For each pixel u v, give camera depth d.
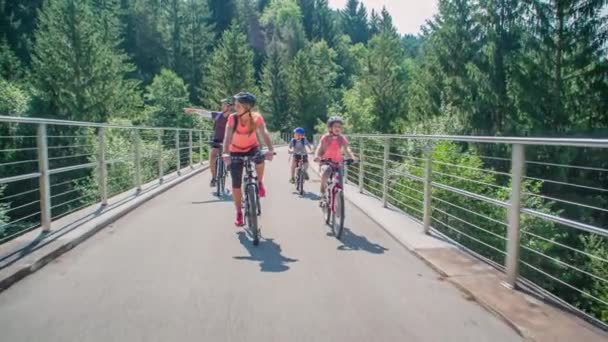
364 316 3.59
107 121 44.03
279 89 84.69
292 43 99.88
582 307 10.70
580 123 24.09
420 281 4.43
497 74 29.16
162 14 82.12
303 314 3.60
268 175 15.02
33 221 20.14
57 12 43.31
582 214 16.95
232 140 6.19
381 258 5.18
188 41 79.94
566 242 11.92
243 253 5.27
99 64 44.00
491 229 13.13
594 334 3.26
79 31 43.19
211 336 3.21
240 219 6.42
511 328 3.43
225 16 101.81
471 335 3.31
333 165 6.74
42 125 5.61
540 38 25.00
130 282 4.25
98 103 43.44
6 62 45.38
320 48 93.81
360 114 56.16
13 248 4.98
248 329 3.32
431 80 39.31
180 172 14.42
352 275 4.56
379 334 3.29
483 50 31.31
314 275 4.53
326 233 6.40
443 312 3.70
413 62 65.69
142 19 80.25
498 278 4.43
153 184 11.20
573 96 24.36
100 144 7.76
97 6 63.34
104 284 4.19
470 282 4.29
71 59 42.72
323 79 90.62
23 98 36.28
